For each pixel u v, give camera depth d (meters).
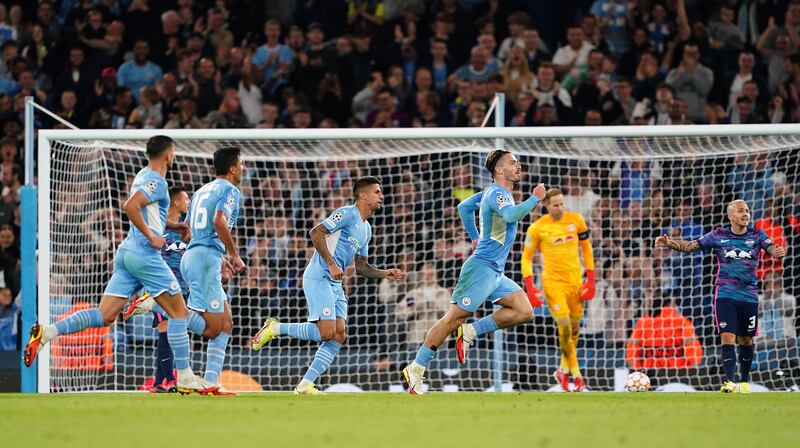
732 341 35.03
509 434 17.05
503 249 31.09
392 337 46.50
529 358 44.56
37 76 59.97
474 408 24.00
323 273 30.98
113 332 42.81
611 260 46.31
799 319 44.31
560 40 61.69
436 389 42.56
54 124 58.50
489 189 30.78
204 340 44.78
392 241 49.91
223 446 14.92
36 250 40.19
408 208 50.38
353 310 47.03
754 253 35.25
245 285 47.69
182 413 21.72
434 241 46.81
